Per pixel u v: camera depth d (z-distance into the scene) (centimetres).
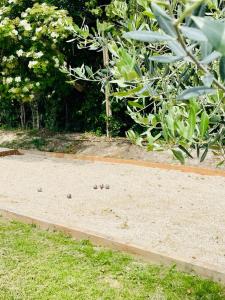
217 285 402
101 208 677
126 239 526
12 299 382
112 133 1325
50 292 396
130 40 246
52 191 791
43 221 566
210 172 918
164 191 796
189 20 109
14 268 442
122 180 889
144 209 673
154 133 651
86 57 1409
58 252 484
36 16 1098
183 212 659
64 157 1175
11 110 1641
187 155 203
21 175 938
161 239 530
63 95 1449
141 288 406
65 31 1084
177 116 202
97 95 1392
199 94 117
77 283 413
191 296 390
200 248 501
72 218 618
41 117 1586
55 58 1118
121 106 1298
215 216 639
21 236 533
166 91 212
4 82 1126
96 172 974
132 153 1136
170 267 448
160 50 246
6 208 634
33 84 1136
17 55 1127
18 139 1420
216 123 200
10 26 1057
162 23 107
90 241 518
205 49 119
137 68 177
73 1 1321
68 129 1518
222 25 87
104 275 431
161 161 1055
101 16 1291
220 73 116
